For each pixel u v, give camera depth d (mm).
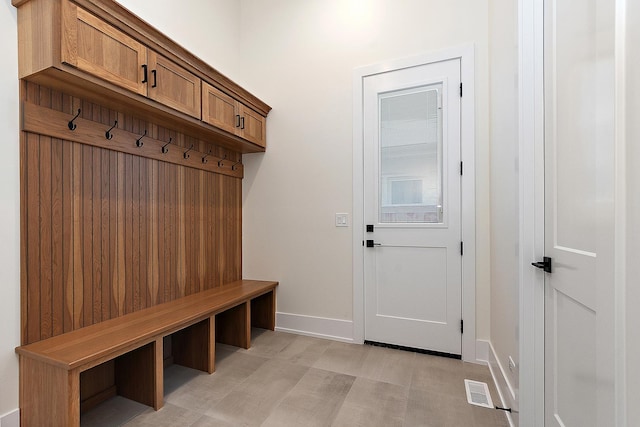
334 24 2666
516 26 1435
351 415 1593
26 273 1413
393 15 2469
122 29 1554
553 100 1254
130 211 1924
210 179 2615
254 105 2682
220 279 2705
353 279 2561
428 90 2363
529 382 1358
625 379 643
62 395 1268
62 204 1560
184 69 1954
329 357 2264
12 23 1371
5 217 1353
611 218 706
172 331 1721
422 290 2363
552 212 1271
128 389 1733
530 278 1365
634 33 611
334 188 2643
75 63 1336
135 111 1830
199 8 2547
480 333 2191
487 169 2186
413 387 1856
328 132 2670
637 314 603
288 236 2809
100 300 1738
